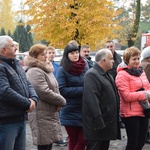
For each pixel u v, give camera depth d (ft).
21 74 13.06
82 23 43.45
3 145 12.51
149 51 18.26
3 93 12.10
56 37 45.78
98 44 45.88
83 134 14.32
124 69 15.38
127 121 15.24
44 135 14.62
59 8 44.04
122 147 20.10
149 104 15.40
